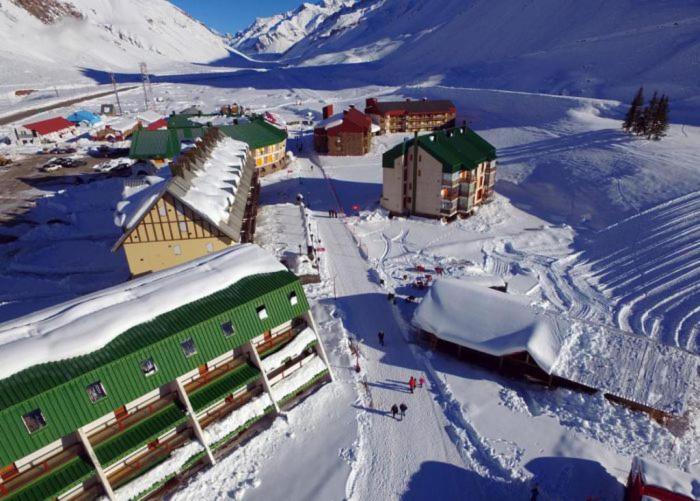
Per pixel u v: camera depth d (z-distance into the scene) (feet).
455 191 192.44
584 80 433.89
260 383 97.71
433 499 81.51
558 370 101.71
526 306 115.85
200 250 137.08
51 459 70.69
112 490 73.97
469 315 115.96
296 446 92.22
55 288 144.46
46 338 76.38
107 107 476.95
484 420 96.89
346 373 110.63
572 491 81.66
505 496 81.87
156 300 88.33
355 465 87.66
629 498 77.41
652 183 194.49
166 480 80.64
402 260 165.17
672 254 153.17
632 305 135.85
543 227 187.93
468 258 166.20
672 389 95.96
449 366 113.19
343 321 129.80
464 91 439.63
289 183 248.93
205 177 158.10
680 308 131.85
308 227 186.29
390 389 106.01
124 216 138.21
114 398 73.10
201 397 84.94
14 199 223.30
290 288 98.37
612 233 173.78
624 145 239.50
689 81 351.46
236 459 89.35
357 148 305.32
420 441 92.84
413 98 484.33
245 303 90.74
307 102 548.31
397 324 128.98
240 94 640.99
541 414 98.68
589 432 93.45
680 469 84.84
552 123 304.50
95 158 304.50
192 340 82.99
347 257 167.32
